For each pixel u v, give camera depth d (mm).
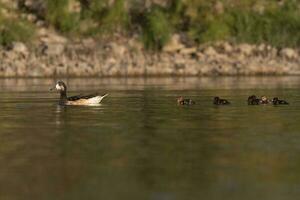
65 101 42875
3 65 78875
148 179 21719
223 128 31578
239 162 23906
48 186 21016
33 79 73438
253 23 89500
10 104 43531
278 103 42656
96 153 25578
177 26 88312
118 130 31109
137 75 79125
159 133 30141
